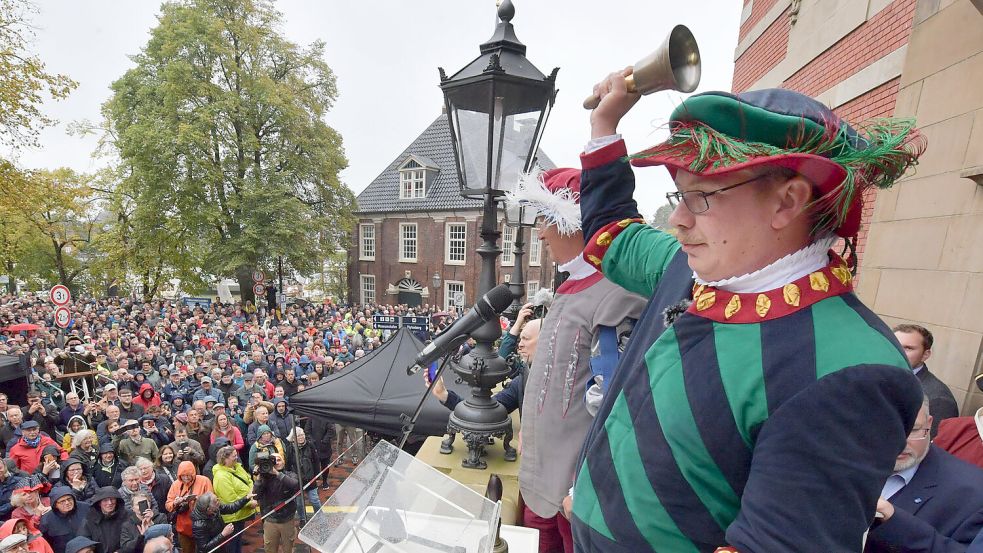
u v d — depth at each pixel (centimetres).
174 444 595
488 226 254
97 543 425
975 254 297
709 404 78
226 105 1975
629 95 125
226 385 902
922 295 335
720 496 78
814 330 74
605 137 135
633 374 95
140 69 2041
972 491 157
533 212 190
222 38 1989
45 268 3053
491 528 127
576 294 178
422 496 129
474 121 256
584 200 146
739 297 83
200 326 1625
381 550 118
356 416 551
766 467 68
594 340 167
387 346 643
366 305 2623
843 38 471
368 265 2931
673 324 91
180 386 876
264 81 2025
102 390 848
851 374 66
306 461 606
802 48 548
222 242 2122
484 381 245
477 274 2505
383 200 2855
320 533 121
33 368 920
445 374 510
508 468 249
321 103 2345
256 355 1023
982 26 302
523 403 186
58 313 1244
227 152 2088
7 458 541
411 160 2731
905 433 69
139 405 734
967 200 306
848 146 75
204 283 2398
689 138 84
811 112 76
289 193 2212
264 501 505
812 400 67
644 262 129
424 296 2695
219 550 504
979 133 301
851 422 65
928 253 332
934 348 321
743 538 67
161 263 2225
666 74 107
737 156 76
